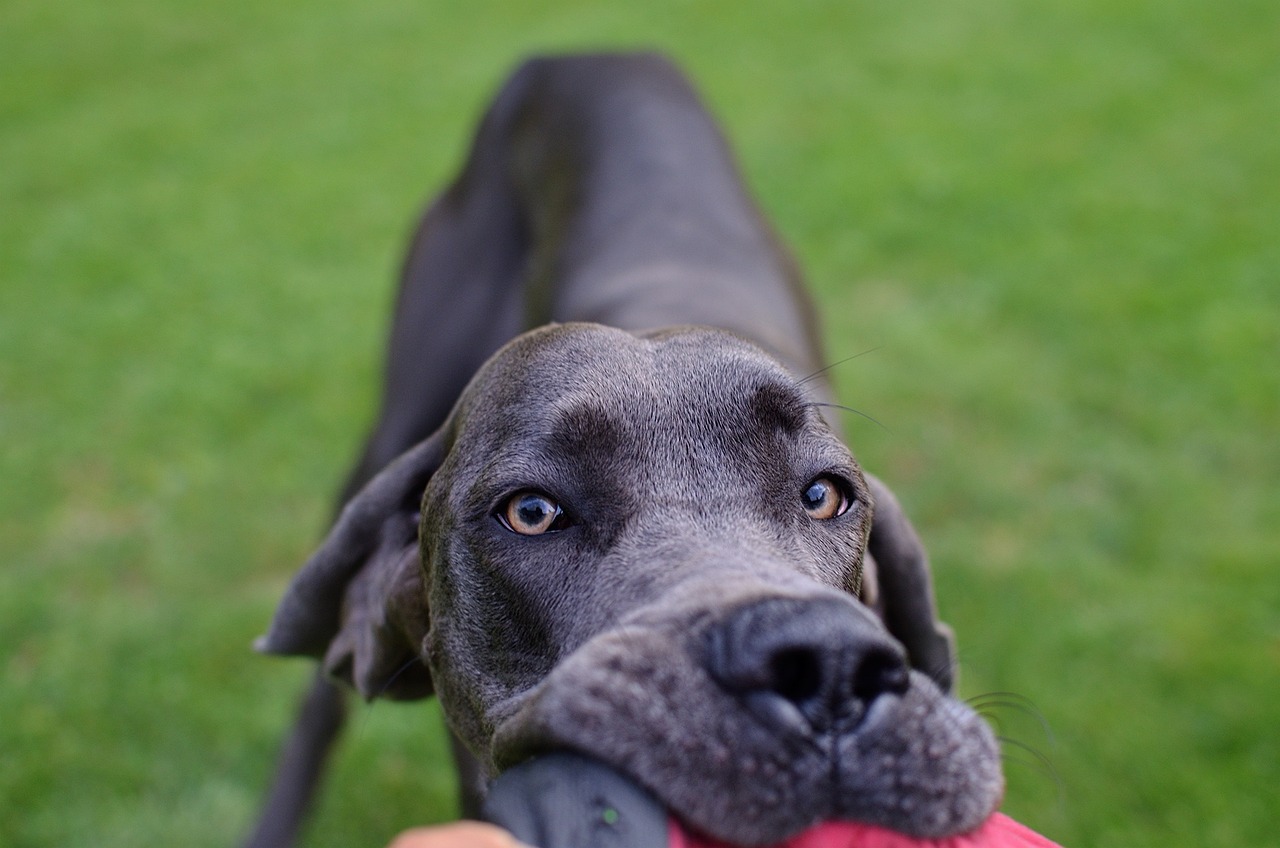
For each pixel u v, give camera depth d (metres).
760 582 0.45
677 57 2.15
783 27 2.29
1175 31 2.17
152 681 0.98
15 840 0.87
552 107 1.03
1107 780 0.87
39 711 0.95
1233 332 1.31
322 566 0.65
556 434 0.53
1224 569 1.03
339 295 1.46
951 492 1.12
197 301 1.46
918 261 1.47
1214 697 0.92
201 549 1.10
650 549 0.50
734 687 0.41
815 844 0.40
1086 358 1.29
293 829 0.86
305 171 1.79
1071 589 1.02
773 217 1.57
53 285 1.51
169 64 2.27
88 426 1.25
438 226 1.05
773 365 0.55
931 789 0.41
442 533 0.56
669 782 0.41
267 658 1.00
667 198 0.94
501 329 1.02
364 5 2.56
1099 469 1.14
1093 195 1.61
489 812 0.42
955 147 1.76
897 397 1.24
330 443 1.22
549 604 0.51
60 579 1.07
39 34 2.44
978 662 0.96
